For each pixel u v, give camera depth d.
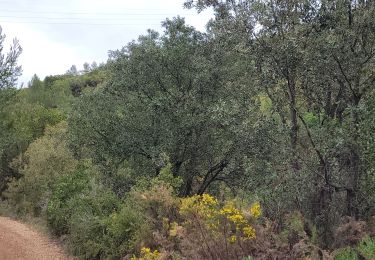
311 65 7.20
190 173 13.90
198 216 7.34
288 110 8.49
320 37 7.00
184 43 13.00
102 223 11.04
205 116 12.16
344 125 6.92
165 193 9.55
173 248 8.33
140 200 9.91
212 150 13.20
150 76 13.57
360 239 6.15
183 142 13.25
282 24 7.61
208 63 12.48
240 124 8.67
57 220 14.43
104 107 14.52
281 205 7.25
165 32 13.59
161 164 12.27
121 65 13.99
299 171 7.18
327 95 7.97
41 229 15.74
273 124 8.02
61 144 21.45
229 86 12.34
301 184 7.13
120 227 10.15
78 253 11.77
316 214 7.21
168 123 12.98
